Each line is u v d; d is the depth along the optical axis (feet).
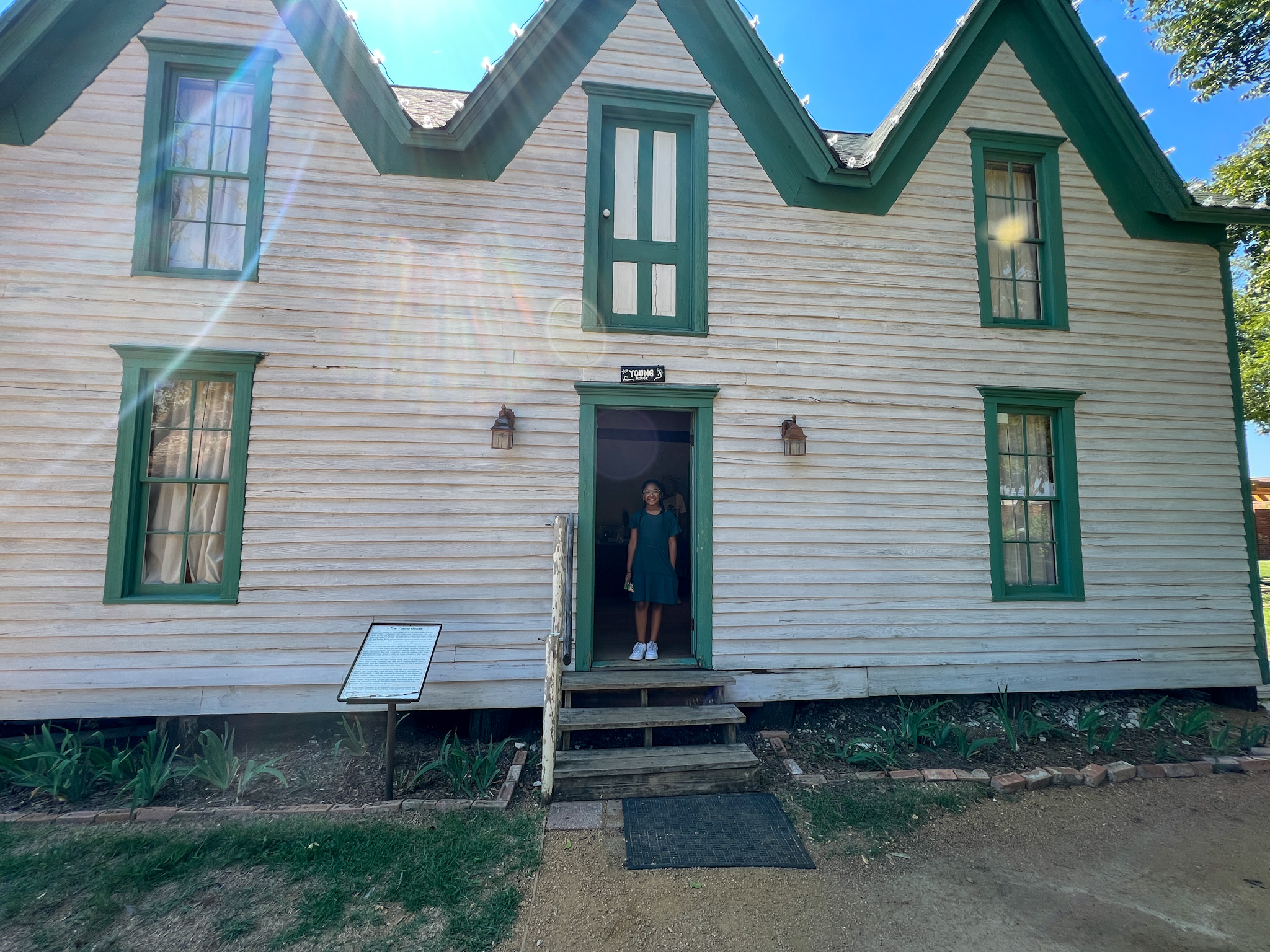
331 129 18.12
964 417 20.27
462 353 18.17
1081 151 21.84
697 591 18.74
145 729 16.58
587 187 19.02
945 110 21.13
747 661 18.60
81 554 16.22
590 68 19.34
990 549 20.07
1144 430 21.27
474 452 18.01
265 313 17.42
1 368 16.19
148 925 9.95
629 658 19.13
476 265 18.42
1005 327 20.74
